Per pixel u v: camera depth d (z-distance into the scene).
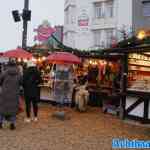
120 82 14.66
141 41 12.03
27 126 10.59
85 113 14.51
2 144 8.11
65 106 16.34
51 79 16.97
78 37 33.62
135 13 29.70
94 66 18.50
